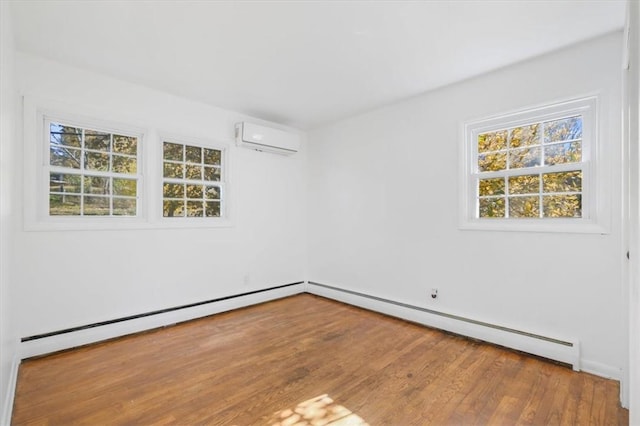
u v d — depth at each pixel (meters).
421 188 3.29
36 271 2.49
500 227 2.71
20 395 1.94
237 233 3.83
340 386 2.06
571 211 2.41
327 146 4.33
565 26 2.10
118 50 2.42
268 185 4.17
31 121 2.47
